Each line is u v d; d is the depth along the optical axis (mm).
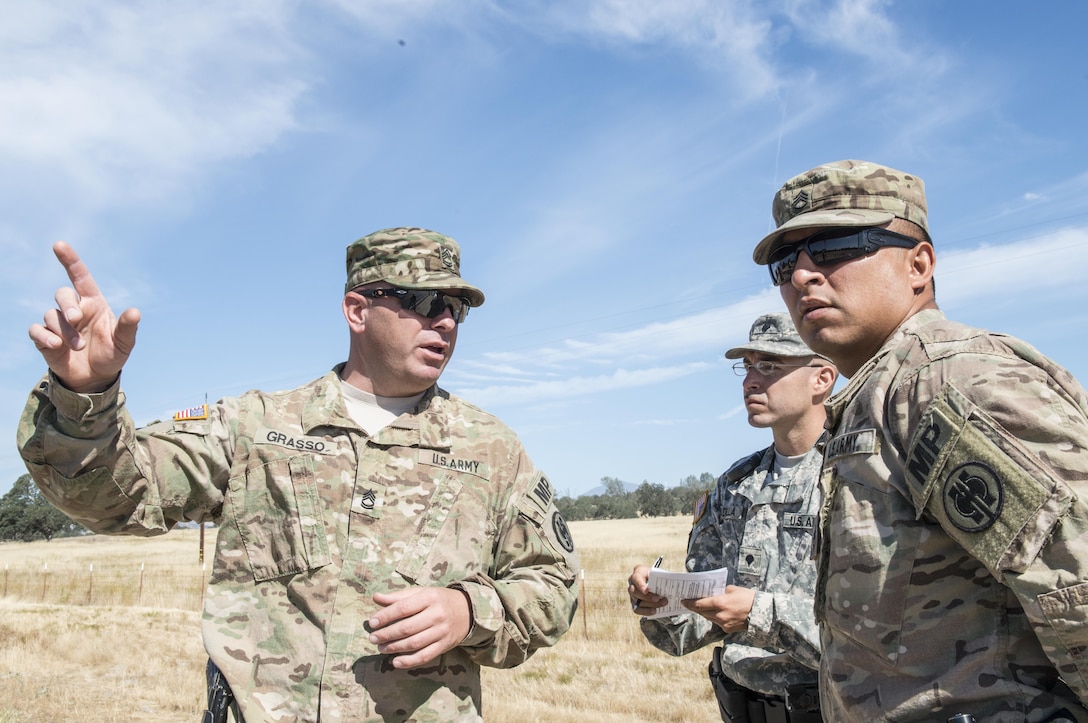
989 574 1774
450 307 2873
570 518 101125
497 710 9086
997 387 1737
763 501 3906
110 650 12555
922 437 1813
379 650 2289
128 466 2398
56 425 2299
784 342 3873
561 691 10078
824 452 2131
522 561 2826
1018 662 1728
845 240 2234
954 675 1753
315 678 2420
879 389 1997
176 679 10867
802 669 3492
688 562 4266
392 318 2777
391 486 2664
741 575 3832
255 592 2576
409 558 2594
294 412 2760
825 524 2061
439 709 2506
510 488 2867
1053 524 1594
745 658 3646
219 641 2508
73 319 2152
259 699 2430
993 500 1665
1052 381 1738
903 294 2250
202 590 24141
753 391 3949
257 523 2613
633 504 103062
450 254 2871
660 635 4043
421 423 2803
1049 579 1586
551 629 2705
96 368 2227
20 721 8570
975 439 1716
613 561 32844
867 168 2283
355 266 2893
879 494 1907
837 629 1987
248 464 2654
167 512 2607
